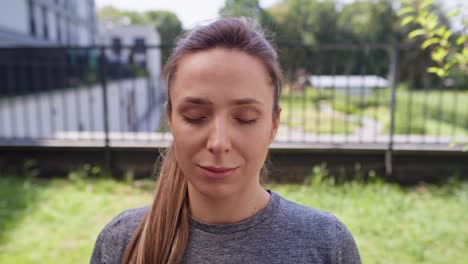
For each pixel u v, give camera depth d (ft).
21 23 27.12
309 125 25.67
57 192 13.07
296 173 14.30
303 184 14.01
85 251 9.16
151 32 57.62
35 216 11.10
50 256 8.96
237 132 2.29
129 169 14.65
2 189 13.08
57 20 36.96
